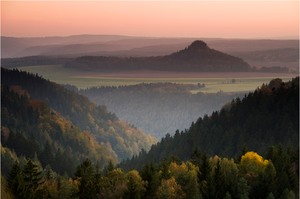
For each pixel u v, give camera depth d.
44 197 125.44
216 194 121.25
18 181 126.50
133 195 120.31
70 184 127.00
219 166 128.75
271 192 115.38
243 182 120.12
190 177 123.31
